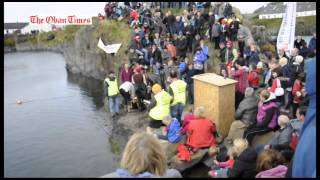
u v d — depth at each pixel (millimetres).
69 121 17094
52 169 12016
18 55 47250
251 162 7793
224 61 17828
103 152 13234
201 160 11016
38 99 21688
